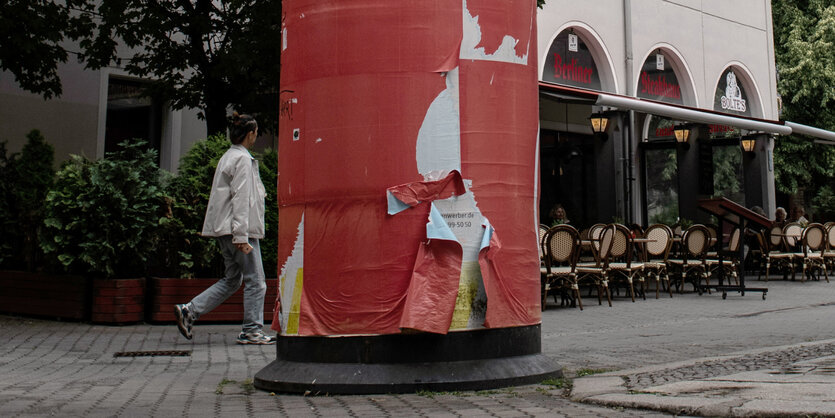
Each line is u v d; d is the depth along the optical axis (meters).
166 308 8.69
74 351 6.70
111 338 7.57
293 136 4.88
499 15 4.77
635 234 14.90
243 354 6.52
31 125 14.86
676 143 19.91
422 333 4.45
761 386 3.86
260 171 9.13
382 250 4.52
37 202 9.70
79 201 8.59
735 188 21.34
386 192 4.54
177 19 12.34
